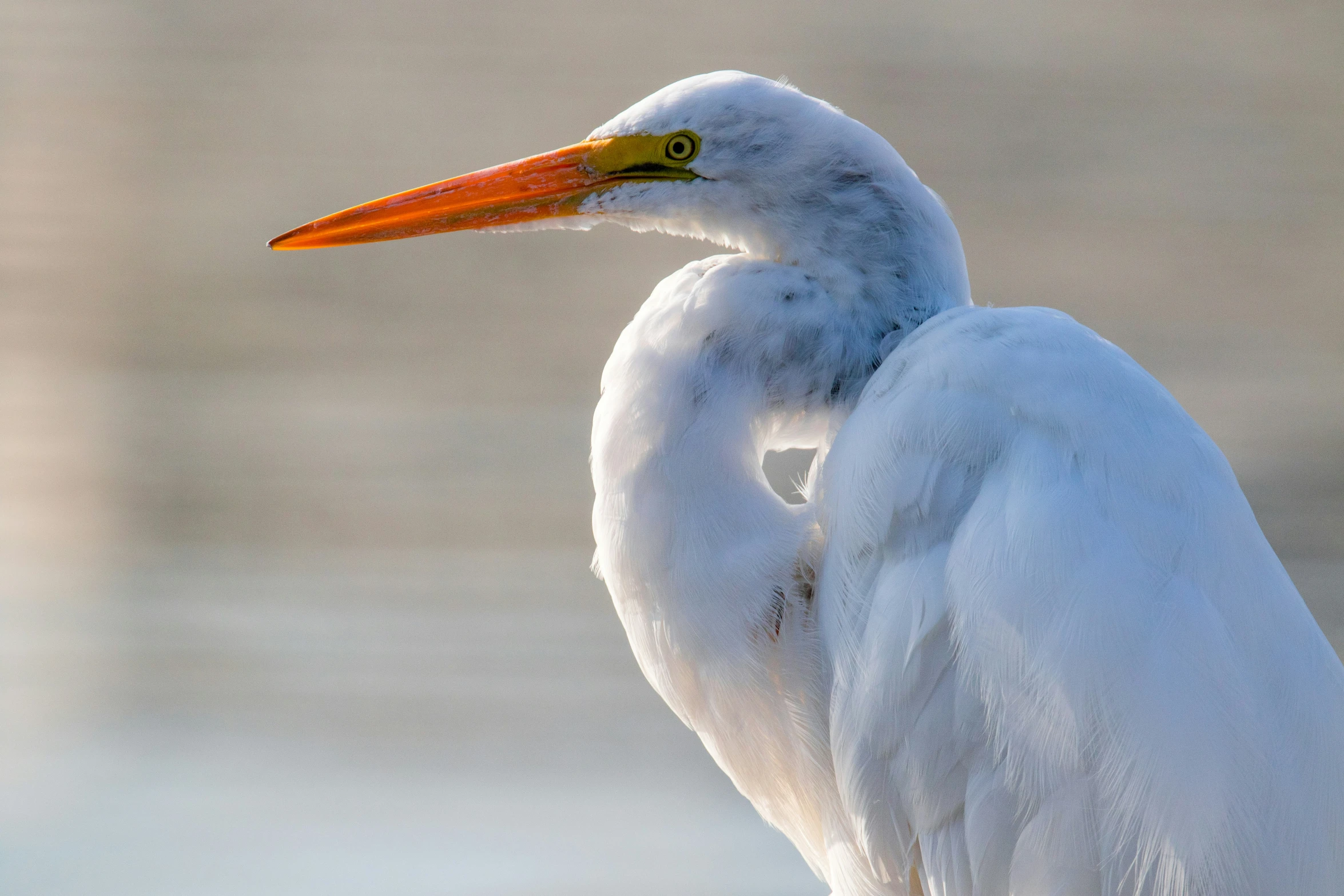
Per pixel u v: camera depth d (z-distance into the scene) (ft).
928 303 27.35
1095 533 27.07
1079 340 27.20
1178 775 26.99
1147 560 27.07
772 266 27.35
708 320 27.30
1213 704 27.02
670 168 27.37
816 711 27.30
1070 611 27.04
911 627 27.14
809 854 27.48
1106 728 27.02
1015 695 27.07
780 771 27.37
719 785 28.94
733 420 27.30
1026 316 27.25
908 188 27.35
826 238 27.32
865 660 27.17
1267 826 27.02
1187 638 27.02
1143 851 27.02
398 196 27.45
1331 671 27.12
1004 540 27.09
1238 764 27.02
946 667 27.12
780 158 27.32
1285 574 27.17
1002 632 27.07
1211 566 27.07
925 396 27.20
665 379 27.30
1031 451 27.12
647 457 27.30
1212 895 26.99
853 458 27.22
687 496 27.27
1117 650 27.02
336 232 27.45
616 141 27.37
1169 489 27.09
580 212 27.40
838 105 61.21
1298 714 27.07
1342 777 27.07
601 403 27.35
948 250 27.37
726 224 27.37
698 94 27.35
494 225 27.43
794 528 27.30
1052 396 27.14
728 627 27.27
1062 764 27.04
